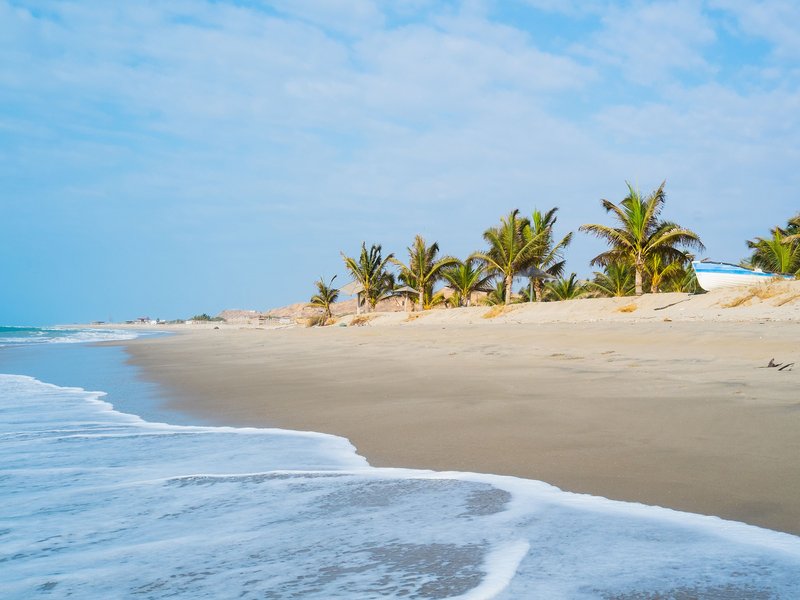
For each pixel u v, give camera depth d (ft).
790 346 31.24
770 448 13.03
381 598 6.49
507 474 12.14
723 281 88.69
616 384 23.07
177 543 8.62
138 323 586.45
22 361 55.83
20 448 16.08
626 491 10.62
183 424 20.04
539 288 123.75
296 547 8.28
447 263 142.72
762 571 7.05
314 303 193.88
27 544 8.75
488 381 25.77
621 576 6.94
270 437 17.11
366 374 31.42
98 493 11.45
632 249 94.27
